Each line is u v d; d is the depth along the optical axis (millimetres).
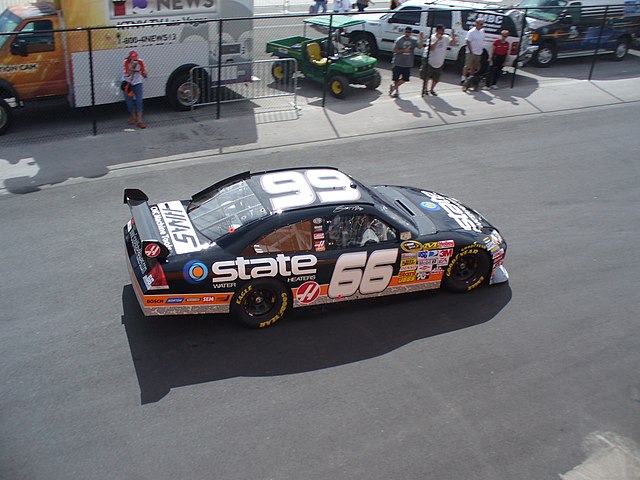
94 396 6121
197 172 11188
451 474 5441
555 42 19047
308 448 5637
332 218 7137
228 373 6504
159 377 6402
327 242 7129
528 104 15820
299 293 7160
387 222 7355
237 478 5305
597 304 7980
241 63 14297
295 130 13445
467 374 6660
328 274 7164
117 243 8836
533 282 8375
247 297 7012
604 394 6492
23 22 12523
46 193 10211
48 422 5793
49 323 7141
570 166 12203
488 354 6977
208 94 14273
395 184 11016
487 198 10695
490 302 7906
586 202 10734
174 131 13102
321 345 6980
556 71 19078
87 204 9898
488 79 16812
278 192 7367
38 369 6434
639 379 6730
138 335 7012
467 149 12812
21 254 8469
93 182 10656
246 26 14438
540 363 6883
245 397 6195
